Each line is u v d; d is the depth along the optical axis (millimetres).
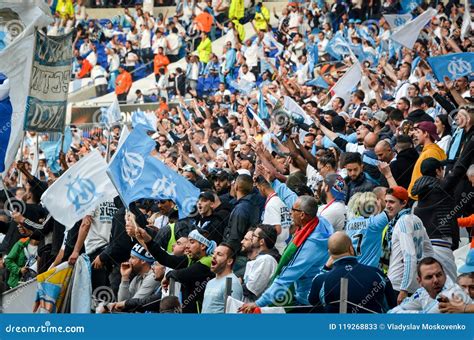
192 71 32188
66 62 15867
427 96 19203
